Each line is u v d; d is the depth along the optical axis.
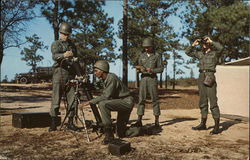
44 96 16.17
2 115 7.78
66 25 5.84
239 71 7.82
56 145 4.51
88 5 17.62
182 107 11.78
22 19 17.14
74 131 5.59
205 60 5.70
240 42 13.28
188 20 15.21
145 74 5.89
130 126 5.77
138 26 17.97
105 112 4.64
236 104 7.82
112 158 3.82
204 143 4.70
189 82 39.25
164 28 18.69
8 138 4.98
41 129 5.86
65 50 5.77
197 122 6.98
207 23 13.72
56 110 5.66
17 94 17.30
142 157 3.87
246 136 5.14
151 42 5.96
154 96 5.93
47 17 17.28
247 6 12.64
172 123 6.78
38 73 33.31
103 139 4.85
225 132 5.62
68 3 17.38
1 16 16.67
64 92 5.80
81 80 5.38
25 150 4.20
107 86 4.72
